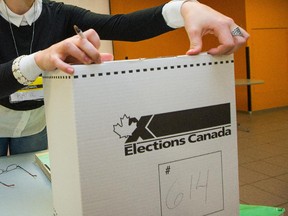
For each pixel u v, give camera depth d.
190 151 0.48
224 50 0.48
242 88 5.26
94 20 0.88
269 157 2.99
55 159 0.49
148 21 0.72
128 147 0.43
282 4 5.41
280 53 5.47
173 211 0.47
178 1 0.61
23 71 0.49
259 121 4.57
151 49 5.19
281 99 5.54
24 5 0.85
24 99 0.84
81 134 0.39
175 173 0.47
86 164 0.40
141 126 0.43
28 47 0.89
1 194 0.75
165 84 0.44
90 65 0.39
